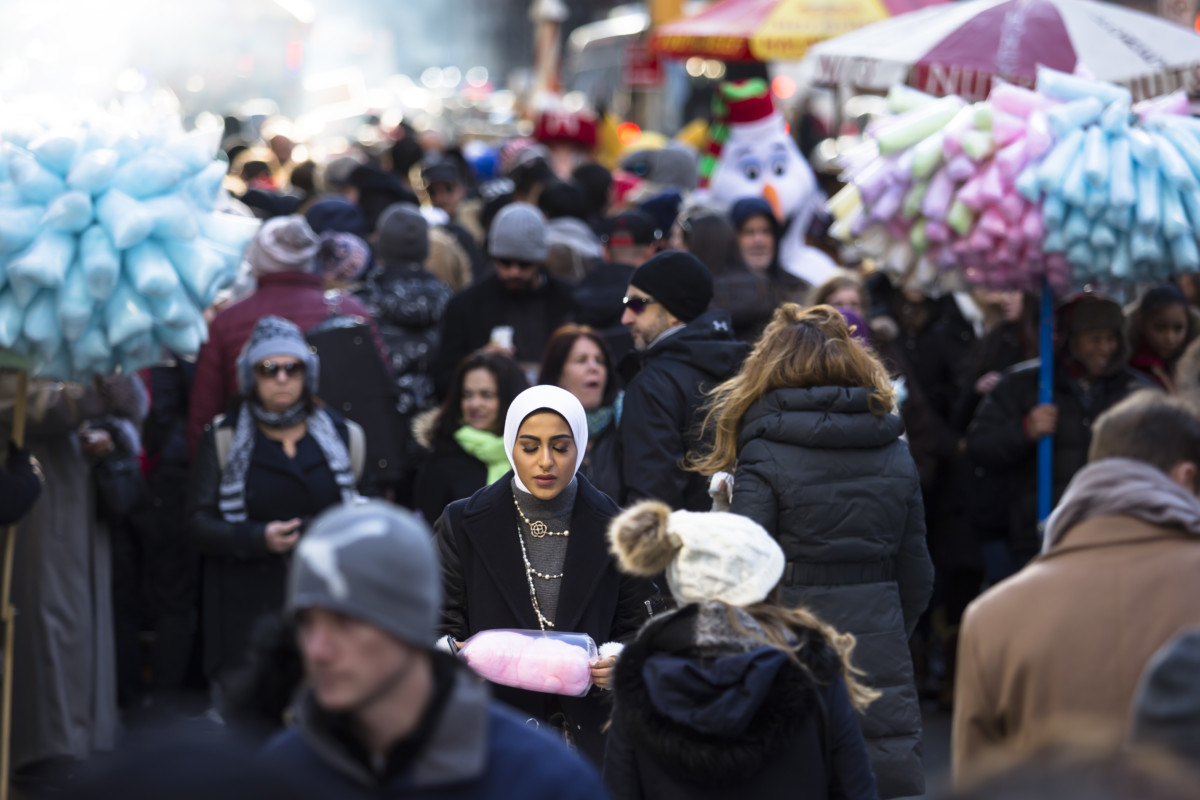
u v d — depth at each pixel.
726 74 35.84
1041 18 20.83
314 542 6.92
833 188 34.44
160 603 20.78
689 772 9.17
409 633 6.91
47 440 18.19
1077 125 17.28
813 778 9.38
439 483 18.45
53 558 18.16
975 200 17.47
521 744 7.39
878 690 13.19
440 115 68.69
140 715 20.62
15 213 13.61
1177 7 29.72
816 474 13.24
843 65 23.20
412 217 23.59
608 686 11.42
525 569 12.60
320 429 18.30
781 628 9.62
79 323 13.78
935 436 21.73
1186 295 22.80
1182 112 18.28
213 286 14.39
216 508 17.83
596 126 43.81
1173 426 9.53
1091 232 17.28
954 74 20.69
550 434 12.45
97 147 14.02
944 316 24.41
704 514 9.77
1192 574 9.09
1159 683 6.88
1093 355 19.48
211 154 15.02
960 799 6.10
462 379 18.38
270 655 7.72
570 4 115.06
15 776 18.52
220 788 5.89
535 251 22.27
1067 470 19.67
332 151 43.88
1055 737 6.39
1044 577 9.43
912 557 13.96
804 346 13.47
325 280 24.20
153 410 21.47
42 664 18.03
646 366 16.08
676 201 28.38
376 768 7.06
